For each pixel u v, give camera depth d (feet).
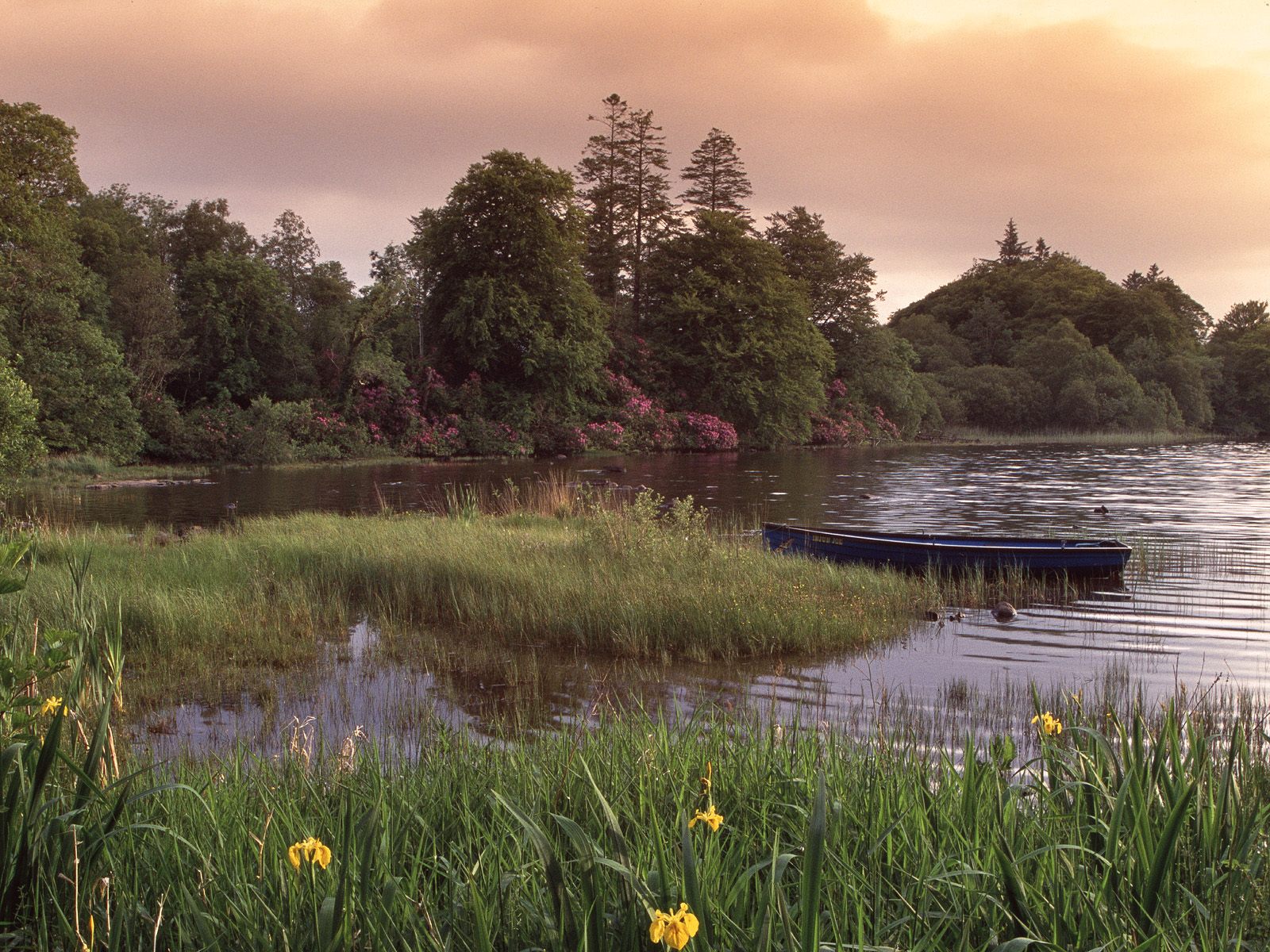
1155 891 8.98
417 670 30.42
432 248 170.19
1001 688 28.25
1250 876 9.80
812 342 206.49
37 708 13.42
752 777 13.56
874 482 112.27
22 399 62.44
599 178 218.38
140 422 131.64
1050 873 9.76
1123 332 313.73
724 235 196.54
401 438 154.92
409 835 11.60
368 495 95.30
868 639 34.96
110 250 149.07
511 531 54.70
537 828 8.09
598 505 55.16
